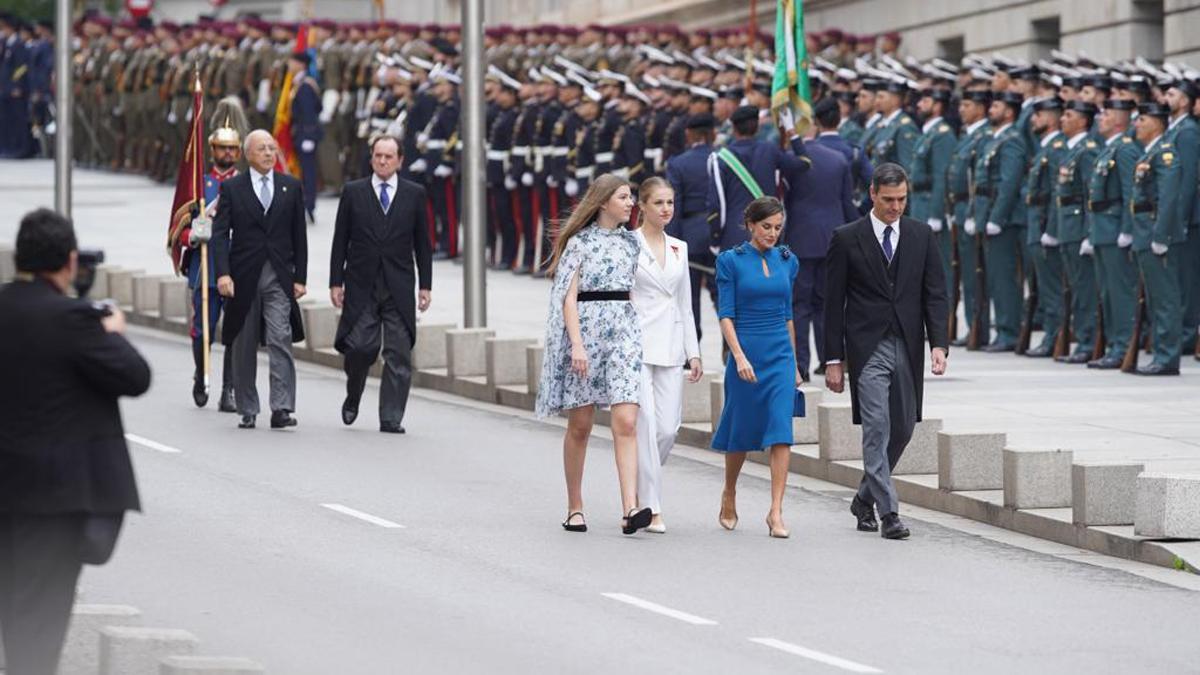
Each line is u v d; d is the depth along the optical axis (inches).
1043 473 1747.0
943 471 1840.6
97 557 1078.4
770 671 1256.2
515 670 1247.5
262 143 2230.6
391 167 2220.7
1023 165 2822.3
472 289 2792.8
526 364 2536.9
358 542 1642.5
